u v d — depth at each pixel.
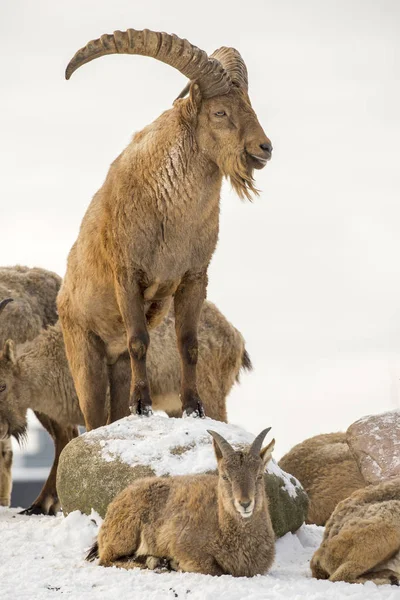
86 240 35.00
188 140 32.22
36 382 41.81
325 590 23.16
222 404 42.59
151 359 41.88
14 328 44.06
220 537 24.88
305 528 32.22
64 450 32.34
